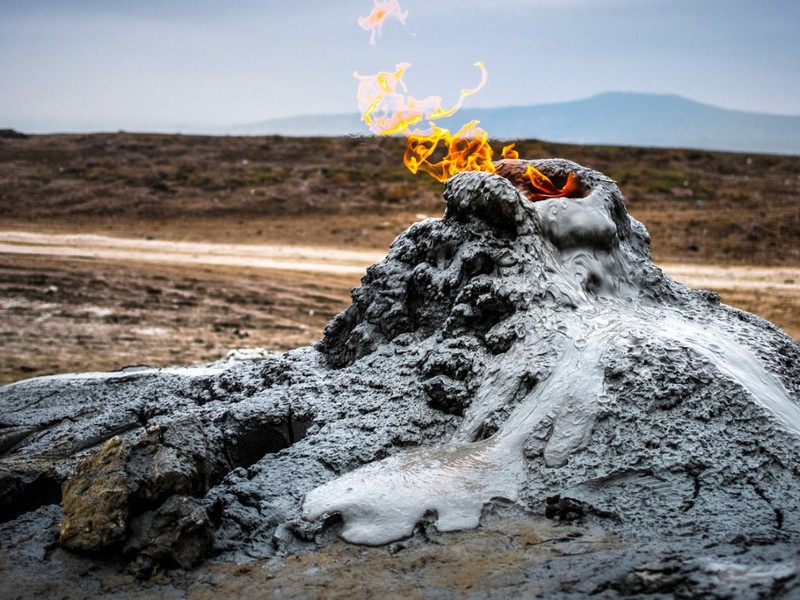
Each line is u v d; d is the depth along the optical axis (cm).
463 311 453
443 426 419
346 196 3353
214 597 318
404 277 498
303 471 393
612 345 407
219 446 430
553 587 301
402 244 516
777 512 340
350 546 344
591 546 326
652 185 3584
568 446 376
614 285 475
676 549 317
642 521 341
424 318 478
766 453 364
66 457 464
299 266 2308
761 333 472
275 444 446
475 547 334
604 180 508
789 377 441
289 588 319
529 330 429
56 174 3719
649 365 393
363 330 496
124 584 332
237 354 735
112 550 345
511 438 388
